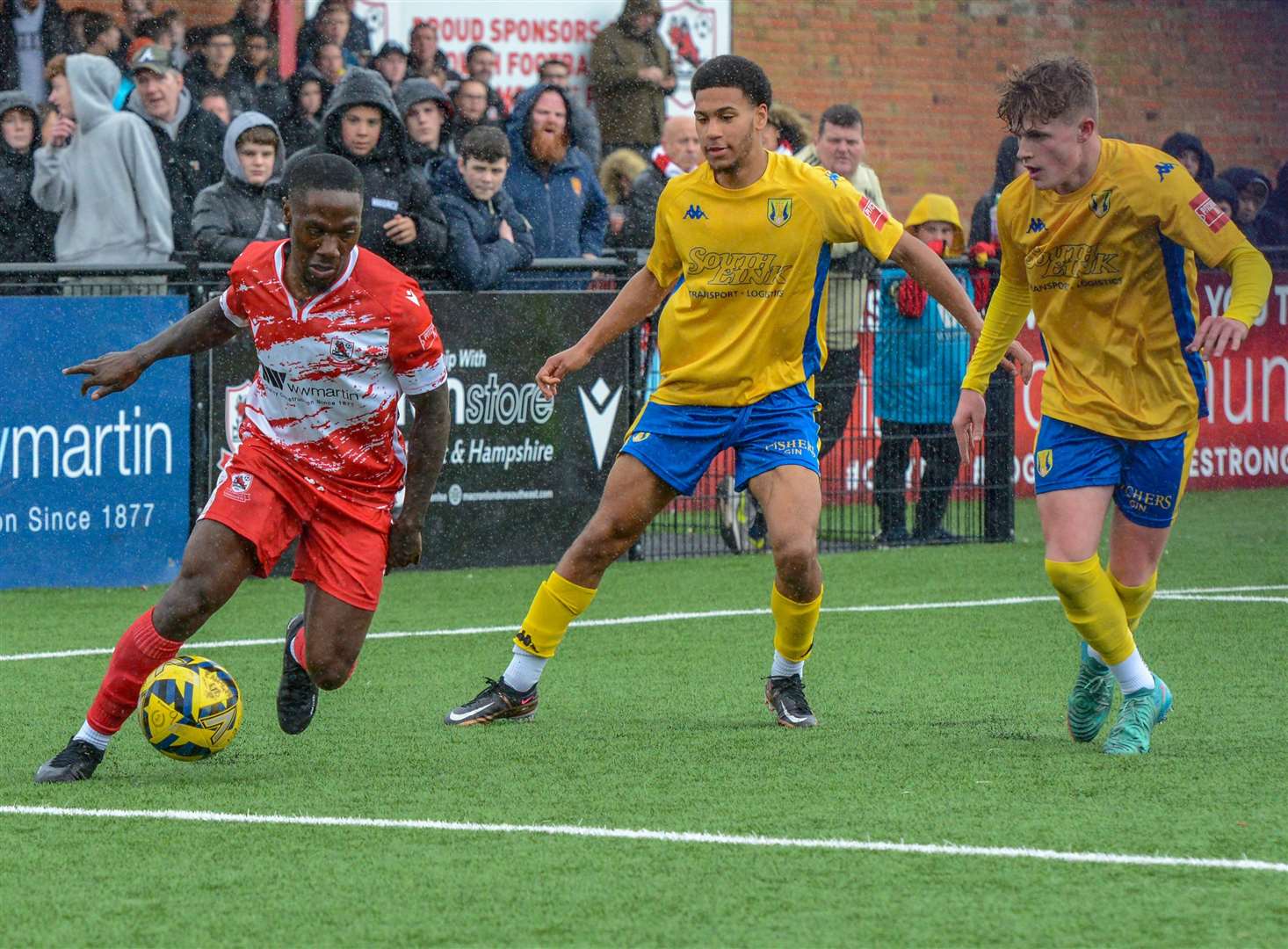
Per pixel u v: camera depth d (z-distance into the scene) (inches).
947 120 1140.5
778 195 406.0
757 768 373.4
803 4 1084.5
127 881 287.3
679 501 777.6
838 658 527.8
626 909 270.4
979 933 257.4
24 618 609.3
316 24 867.4
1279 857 297.3
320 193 336.2
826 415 780.0
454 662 531.8
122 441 673.0
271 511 358.0
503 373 727.7
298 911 270.4
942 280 407.8
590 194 835.4
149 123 778.8
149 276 678.5
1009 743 401.7
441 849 305.9
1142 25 1168.8
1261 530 850.8
